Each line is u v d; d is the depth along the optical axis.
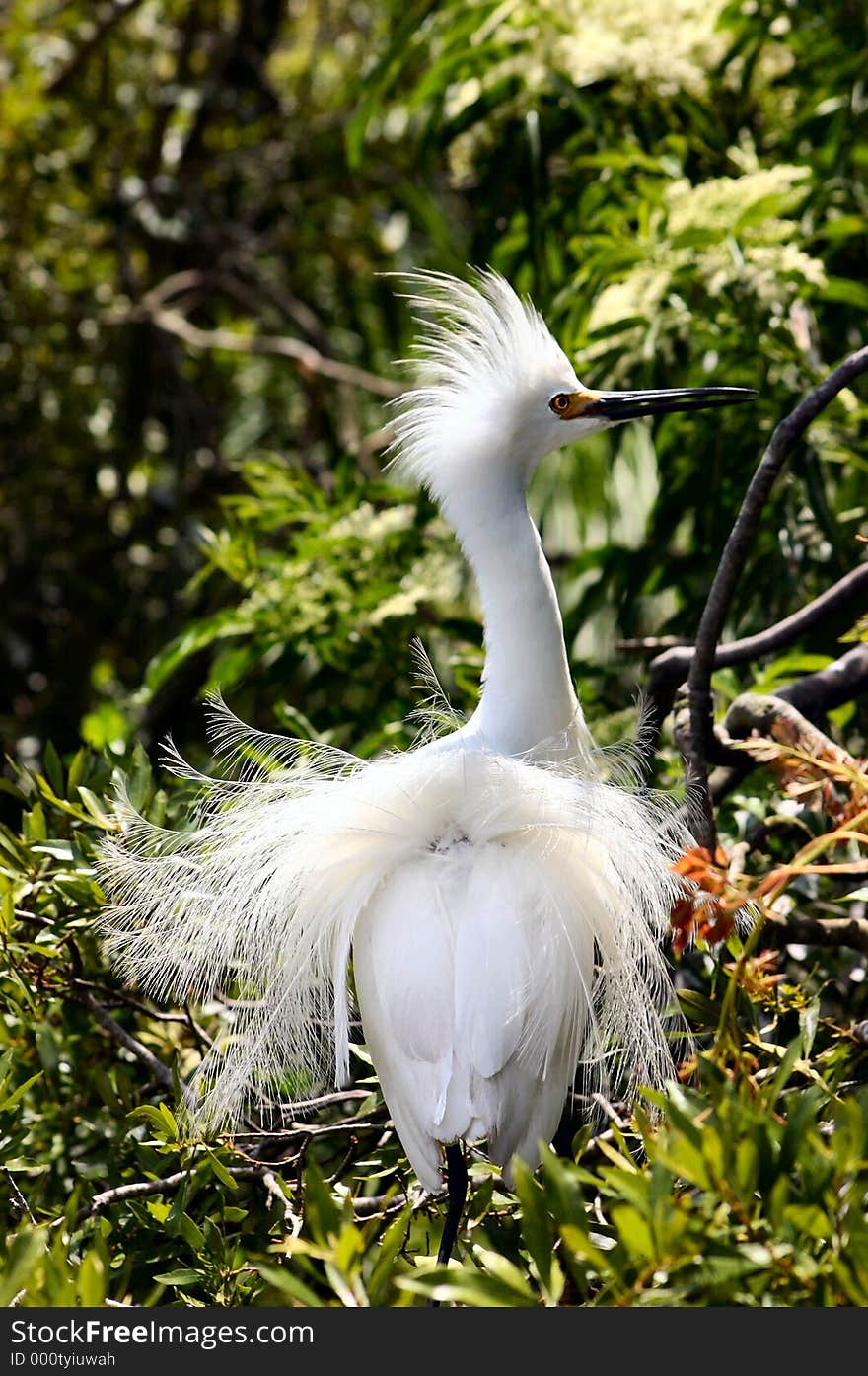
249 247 14.45
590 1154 5.68
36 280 12.71
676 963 5.96
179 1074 5.63
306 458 12.60
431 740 6.14
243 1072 5.36
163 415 14.22
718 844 5.60
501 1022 4.88
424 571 8.88
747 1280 3.48
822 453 8.14
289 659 9.07
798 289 8.12
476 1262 4.55
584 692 8.23
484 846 5.23
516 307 6.57
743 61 9.72
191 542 12.65
